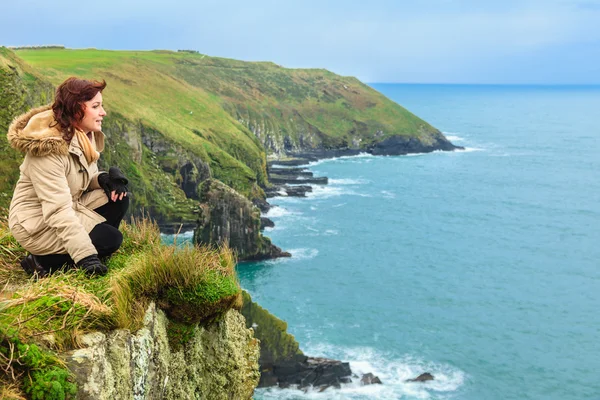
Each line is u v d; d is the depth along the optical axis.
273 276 74.69
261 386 44.78
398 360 52.72
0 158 62.94
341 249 88.19
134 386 4.80
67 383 3.93
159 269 5.79
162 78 168.62
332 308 64.38
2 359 3.78
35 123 5.03
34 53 182.38
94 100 5.20
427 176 161.50
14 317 4.21
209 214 78.50
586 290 74.94
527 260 88.06
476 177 162.25
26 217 5.20
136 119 119.19
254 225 79.81
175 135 122.88
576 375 51.56
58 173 5.09
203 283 6.02
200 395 6.28
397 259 84.81
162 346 5.57
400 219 110.38
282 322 44.94
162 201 108.38
